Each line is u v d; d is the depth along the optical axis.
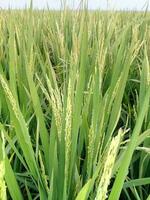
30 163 0.41
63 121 0.39
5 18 1.42
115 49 0.81
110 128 0.45
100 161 0.36
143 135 0.39
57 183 0.39
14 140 0.50
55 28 1.27
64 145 0.39
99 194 0.22
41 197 0.38
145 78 0.58
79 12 1.13
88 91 0.51
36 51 0.72
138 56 0.95
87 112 0.49
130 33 1.12
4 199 0.22
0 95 0.61
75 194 0.38
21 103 0.61
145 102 0.31
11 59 0.47
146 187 0.53
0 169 0.21
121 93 0.44
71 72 0.40
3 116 0.63
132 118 0.70
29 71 0.43
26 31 0.90
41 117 0.43
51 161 0.41
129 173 0.58
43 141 0.43
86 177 0.42
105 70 0.83
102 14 1.39
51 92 0.38
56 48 1.03
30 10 0.64
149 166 0.54
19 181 0.54
